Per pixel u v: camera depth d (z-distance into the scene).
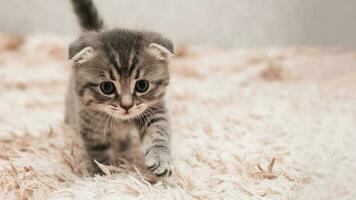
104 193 0.51
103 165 0.56
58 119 0.73
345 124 0.66
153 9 1.37
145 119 0.57
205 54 1.26
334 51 1.17
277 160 0.57
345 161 0.56
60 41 1.28
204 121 0.69
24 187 0.53
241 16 1.35
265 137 0.63
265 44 1.35
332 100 0.77
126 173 0.56
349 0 1.24
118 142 0.61
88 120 0.57
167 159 0.55
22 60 1.18
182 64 1.15
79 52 0.55
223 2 1.36
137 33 0.57
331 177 0.53
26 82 0.98
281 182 0.53
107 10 1.36
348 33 1.26
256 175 0.55
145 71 0.55
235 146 0.61
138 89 0.56
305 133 0.63
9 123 0.72
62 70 1.09
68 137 0.65
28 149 0.62
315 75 1.00
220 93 0.87
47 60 1.18
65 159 0.59
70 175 0.56
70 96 0.64
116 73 0.54
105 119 0.57
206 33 1.38
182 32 1.38
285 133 0.64
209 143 0.61
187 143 0.62
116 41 0.56
